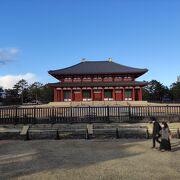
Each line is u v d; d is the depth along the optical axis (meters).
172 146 20.73
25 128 25.88
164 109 33.22
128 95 81.38
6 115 30.55
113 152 18.52
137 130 25.36
